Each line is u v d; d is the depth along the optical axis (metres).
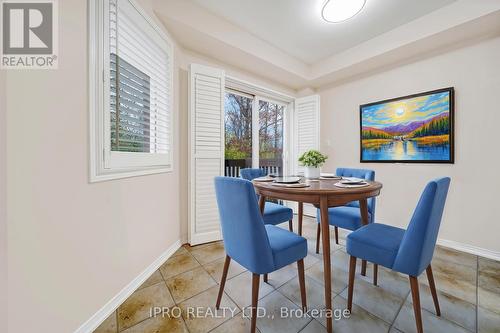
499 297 1.38
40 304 0.92
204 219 2.37
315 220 3.24
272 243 1.18
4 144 0.80
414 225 1.03
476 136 2.05
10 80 0.83
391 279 1.63
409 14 2.07
